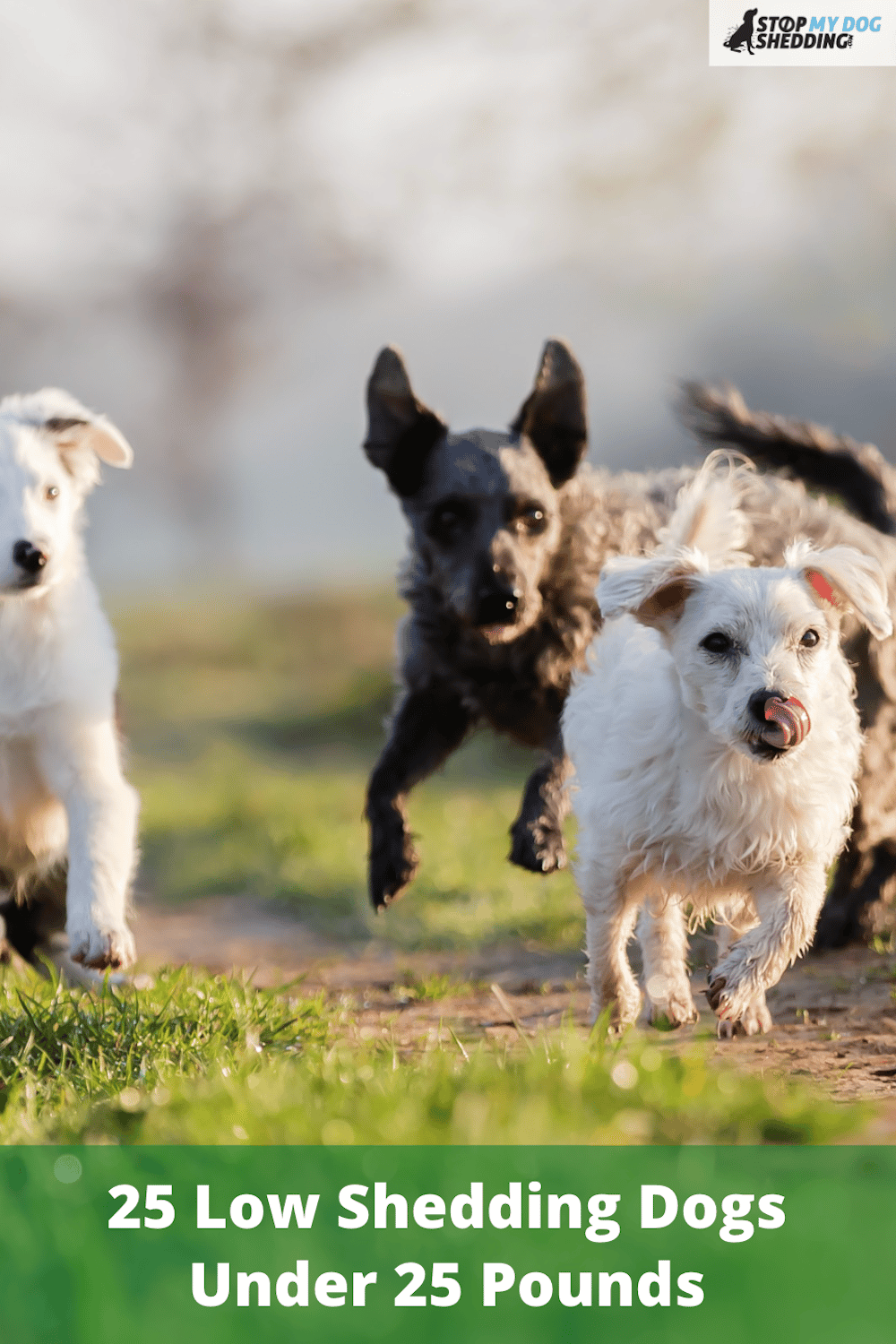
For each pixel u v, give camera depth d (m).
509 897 13.45
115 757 9.40
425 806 20.19
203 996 8.08
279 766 26.27
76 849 9.02
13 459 8.96
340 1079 6.23
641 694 7.84
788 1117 5.61
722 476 10.31
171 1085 6.27
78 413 9.52
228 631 38.53
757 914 7.92
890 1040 7.75
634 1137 5.39
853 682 8.93
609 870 7.92
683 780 7.57
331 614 38.62
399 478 10.73
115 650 9.69
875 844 10.65
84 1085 6.76
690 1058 6.32
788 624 7.26
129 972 10.51
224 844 18.33
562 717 9.72
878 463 11.29
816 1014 8.52
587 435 10.66
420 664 10.58
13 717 9.02
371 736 28.55
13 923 10.18
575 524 10.39
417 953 11.85
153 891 16.62
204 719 31.00
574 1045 6.30
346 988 10.34
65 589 9.17
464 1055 6.78
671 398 11.72
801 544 8.13
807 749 7.50
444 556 10.27
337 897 14.80
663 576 7.46
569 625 10.16
